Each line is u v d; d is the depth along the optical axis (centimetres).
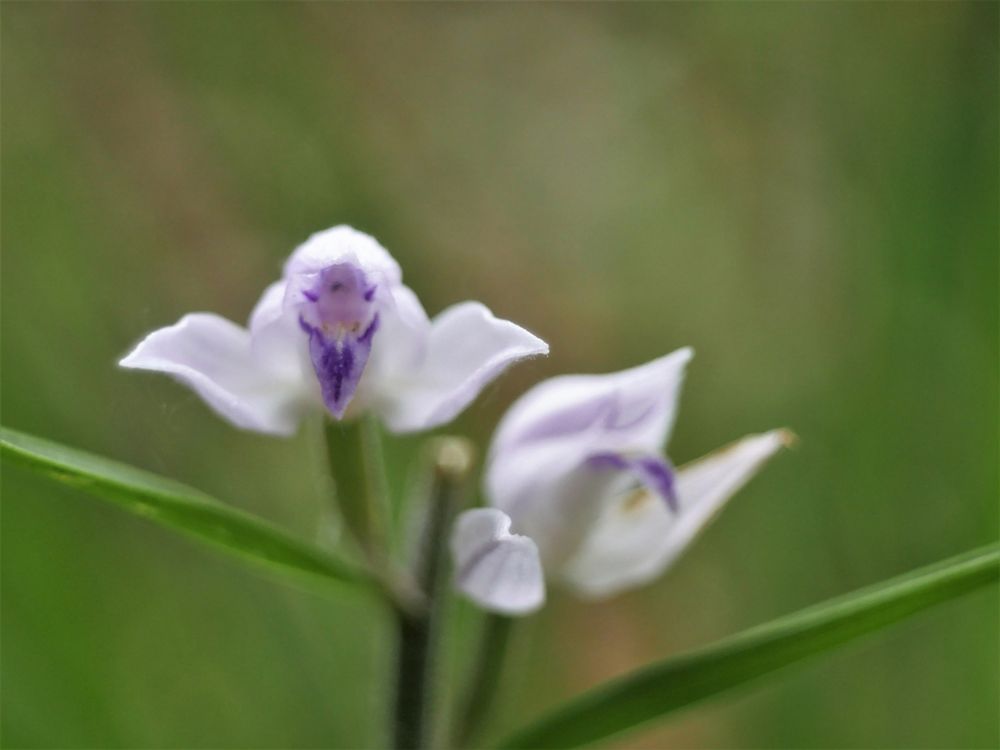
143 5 18
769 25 19
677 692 12
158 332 11
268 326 12
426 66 20
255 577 15
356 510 12
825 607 11
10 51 17
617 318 20
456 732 12
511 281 21
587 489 12
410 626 12
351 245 12
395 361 12
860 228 17
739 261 19
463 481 12
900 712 15
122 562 15
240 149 18
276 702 15
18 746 14
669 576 17
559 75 23
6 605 14
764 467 17
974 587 11
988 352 16
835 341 17
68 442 16
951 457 16
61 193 17
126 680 15
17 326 16
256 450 17
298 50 18
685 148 20
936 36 17
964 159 16
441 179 20
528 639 17
